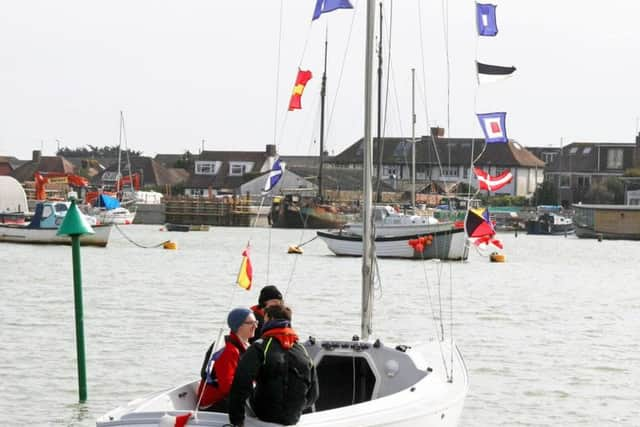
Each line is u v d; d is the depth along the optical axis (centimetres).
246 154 17388
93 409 2008
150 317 3372
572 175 15838
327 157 15925
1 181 9381
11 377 2288
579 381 2388
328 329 3206
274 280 5084
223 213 13600
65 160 19400
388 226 7156
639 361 2673
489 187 2853
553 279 5644
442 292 4619
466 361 2634
